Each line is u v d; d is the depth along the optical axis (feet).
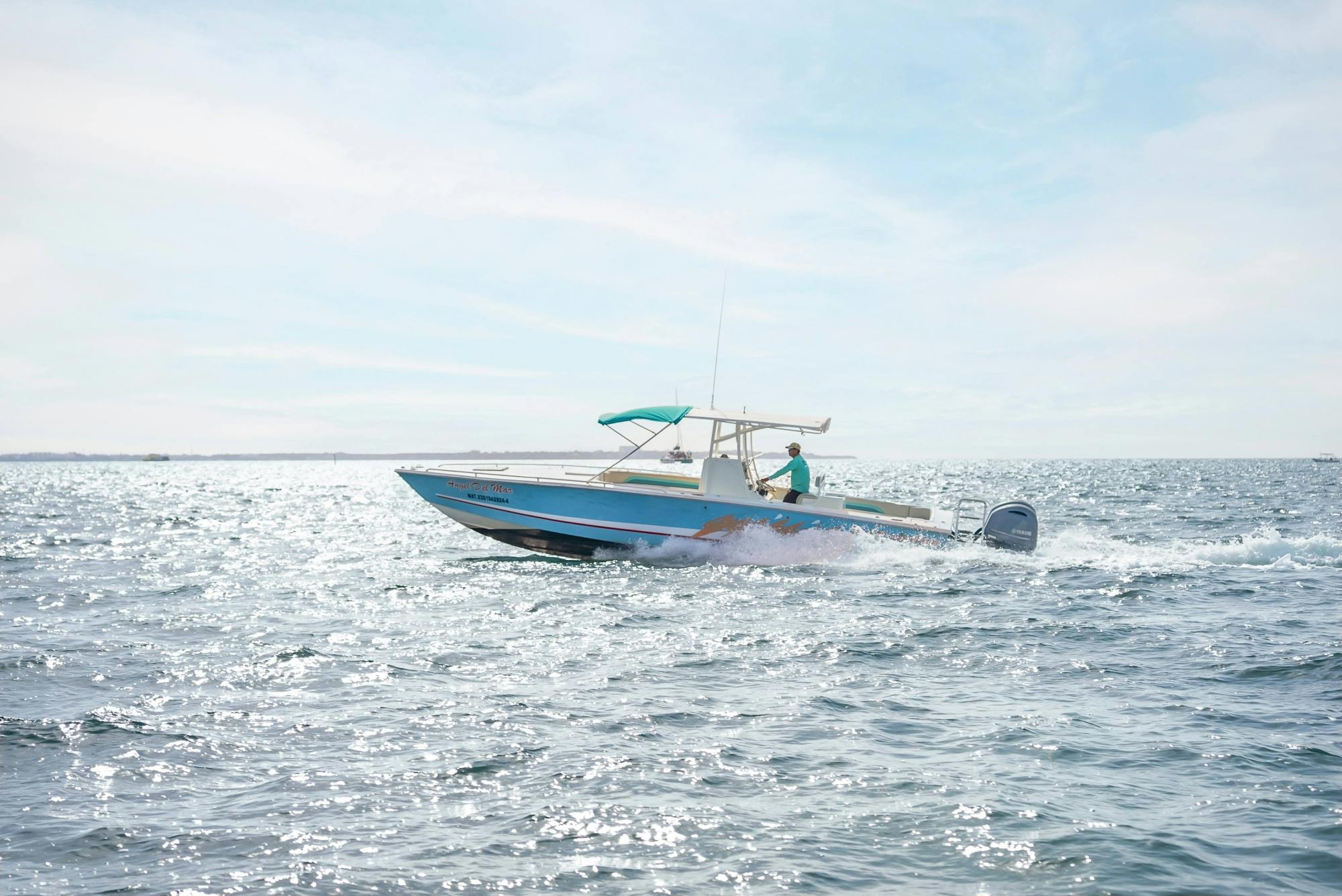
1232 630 37.37
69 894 15.49
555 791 20.18
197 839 17.71
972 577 52.80
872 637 36.76
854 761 22.09
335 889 15.74
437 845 17.48
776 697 27.96
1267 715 25.64
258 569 61.62
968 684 29.55
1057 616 40.91
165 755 22.61
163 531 97.09
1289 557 59.98
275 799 19.75
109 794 20.06
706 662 32.65
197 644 36.04
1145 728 24.58
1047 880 16.01
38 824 18.42
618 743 23.43
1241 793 19.84
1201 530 90.48
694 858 16.92
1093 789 20.22
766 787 20.43
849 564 57.26
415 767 21.68
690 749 22.99
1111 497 157.99
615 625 39.55
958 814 18.84
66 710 26.48
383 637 37.27
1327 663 31.24
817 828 18.25
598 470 62.03
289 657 33.40
